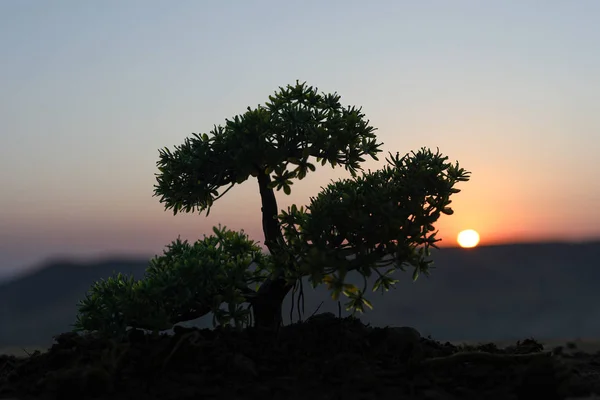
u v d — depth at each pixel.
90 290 8.95
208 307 9.03
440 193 8.44
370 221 8.03
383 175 8.99
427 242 8.31
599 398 7.19
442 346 9.01
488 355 7.68
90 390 6.82
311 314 9.08
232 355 7.73
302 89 9.55
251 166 8.77
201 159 9.05
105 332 8.43
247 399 6.72
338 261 7.84
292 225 8.24
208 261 8.78
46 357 8.41
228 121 8.89
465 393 6.97
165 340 8.27
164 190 9.44
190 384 7.14
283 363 7.83
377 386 7.11
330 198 8.29
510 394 6.89
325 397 6.76
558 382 6.93
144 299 8.45
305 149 8.54
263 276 9.09
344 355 7.86
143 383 7.17
